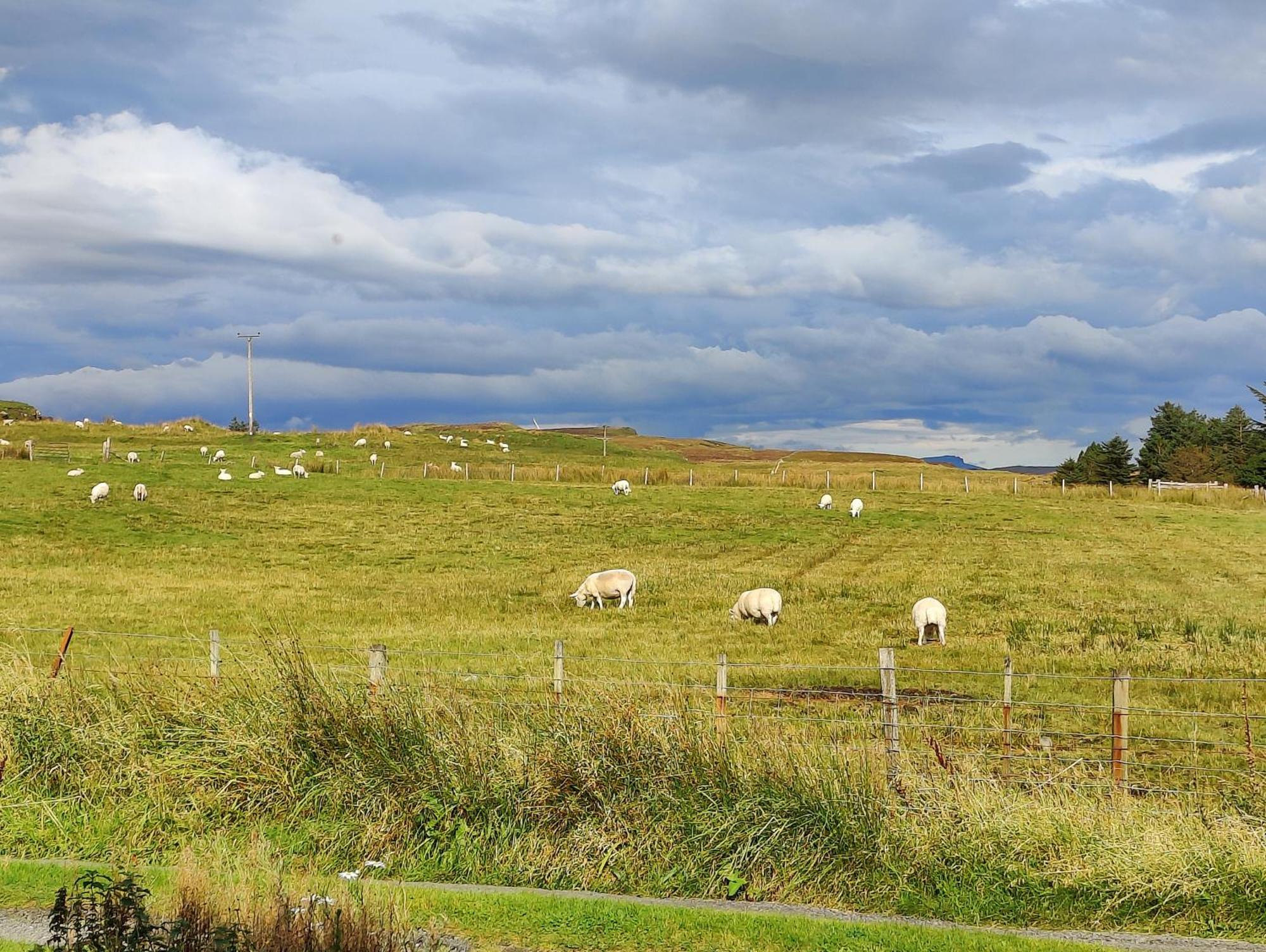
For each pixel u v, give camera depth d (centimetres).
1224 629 2609
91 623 2652
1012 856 986
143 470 6438
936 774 1104
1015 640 2508
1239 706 1794
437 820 1070
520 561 4109
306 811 1118
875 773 1070
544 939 845
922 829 1012
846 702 1814
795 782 1047
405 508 5581
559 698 1222
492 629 2708
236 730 1189
